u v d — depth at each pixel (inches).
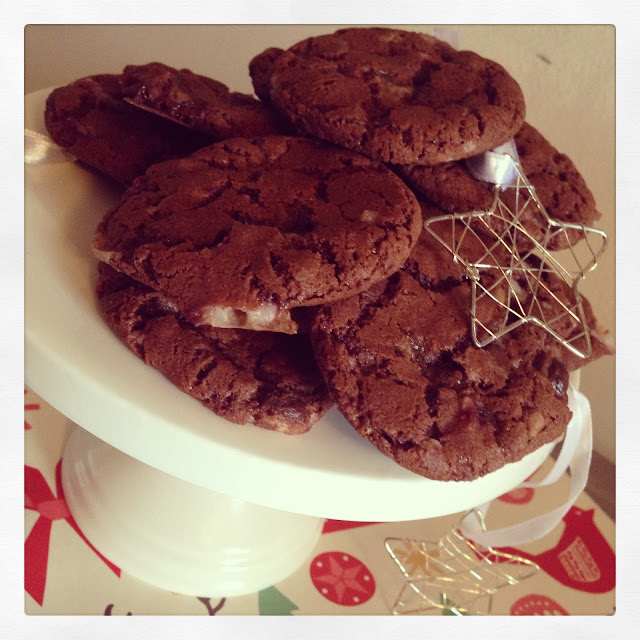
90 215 12.0
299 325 10.6
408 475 10.0
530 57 16.4
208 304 9.7
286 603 13.4
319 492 9.9
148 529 12.9
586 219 12.1
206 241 10.2
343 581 13.8
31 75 15.8
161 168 11.2
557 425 10.6
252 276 9.9
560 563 14.5
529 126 13.4
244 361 10.5
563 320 11.7
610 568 14.5
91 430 10.2
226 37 16.4
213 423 10.0
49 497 14.1
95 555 13.4
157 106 12.0
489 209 11.5
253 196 10.8
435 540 14.7
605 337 12.3
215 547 12.9
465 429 10.0
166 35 16.2
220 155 11.2
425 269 11.0
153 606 13.0
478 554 14.5
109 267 11.0
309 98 11.3
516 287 11.6
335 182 11.0
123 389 10.0
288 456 9.9
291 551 13.5
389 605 13.5
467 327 10.7
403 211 10.6
